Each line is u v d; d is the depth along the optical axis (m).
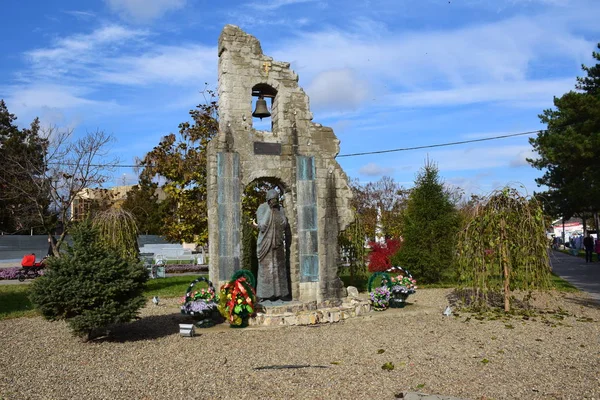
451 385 6.71
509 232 12.72
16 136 34.91
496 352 8.54
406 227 20.77
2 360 8.84
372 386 6.71
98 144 39.75
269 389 6.66
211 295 11.77
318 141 13.39
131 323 12.20
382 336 10.01
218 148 12.40
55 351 9.49
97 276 9.71
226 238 12.10
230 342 9.74
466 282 13.65
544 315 12.36
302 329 10.84
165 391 6.72
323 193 13.18
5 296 17.92
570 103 23.19
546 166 29.53
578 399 6.10
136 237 19.25
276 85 13.22
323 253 12.95
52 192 27.23
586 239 32.28
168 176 24.58
